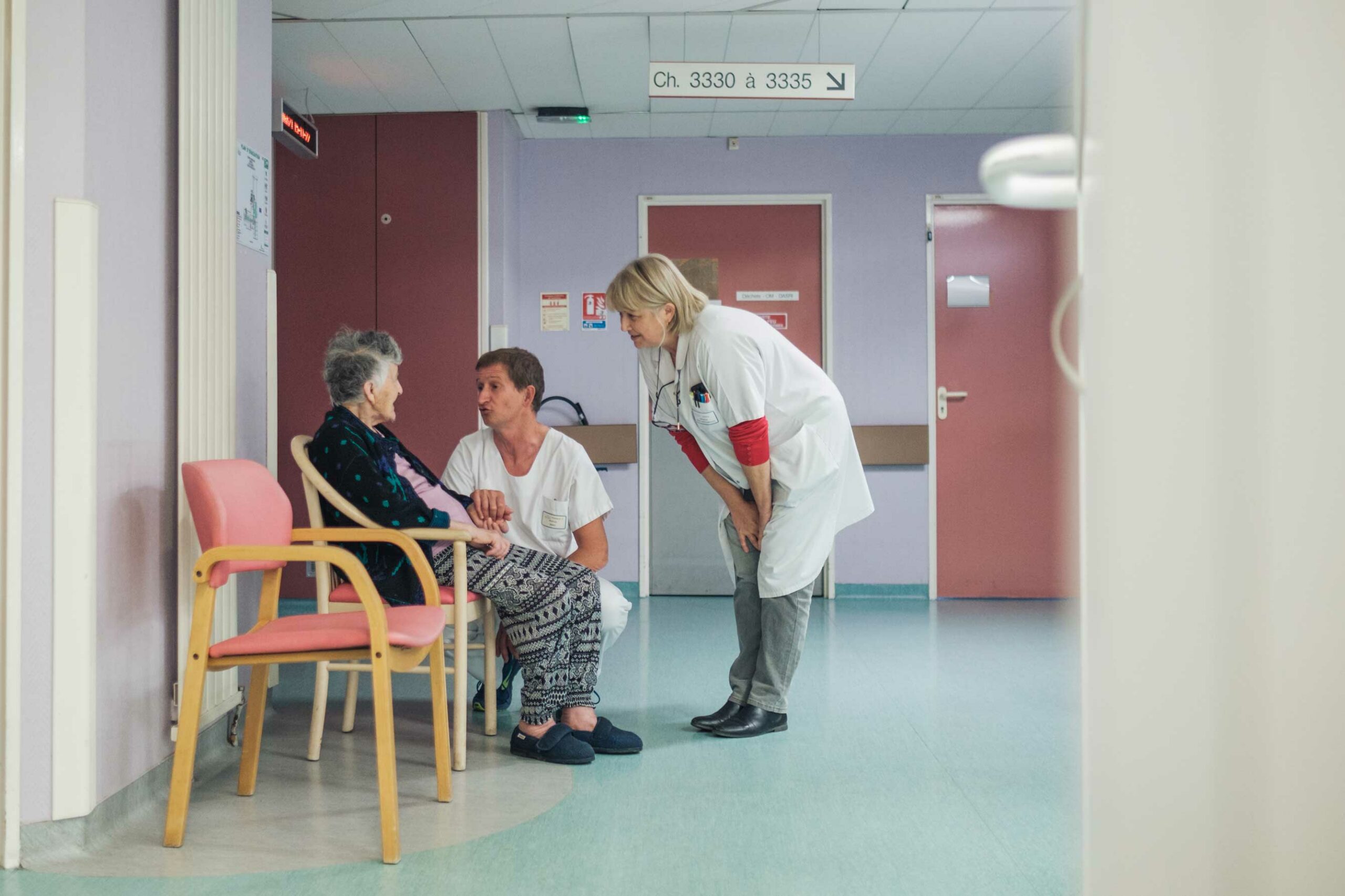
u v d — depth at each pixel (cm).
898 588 568
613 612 293
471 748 271
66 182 191
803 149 570
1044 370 568
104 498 203
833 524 287
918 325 568
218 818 213
